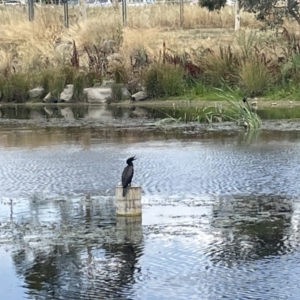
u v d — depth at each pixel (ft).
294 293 30.12
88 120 83.25
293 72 99.91
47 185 48.67
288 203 42.88
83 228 38.88
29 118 87.04
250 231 37.78
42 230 38.73
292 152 58.44
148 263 33.63
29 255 34.96
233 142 64.23
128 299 29.91
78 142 66.74
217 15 150.51
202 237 36.96
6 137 71.00
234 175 50.34
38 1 175.94
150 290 30.68
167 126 76.23
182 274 32.30
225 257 34.19
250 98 97.50
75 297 30.19
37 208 42.98
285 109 88.22
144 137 68.95
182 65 106.11
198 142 64.90
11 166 55.47
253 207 42.16
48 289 31.09
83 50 119.85
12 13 151.94
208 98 99.19
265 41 111.34
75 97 104.88
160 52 109.40
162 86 102.42
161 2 168.35
